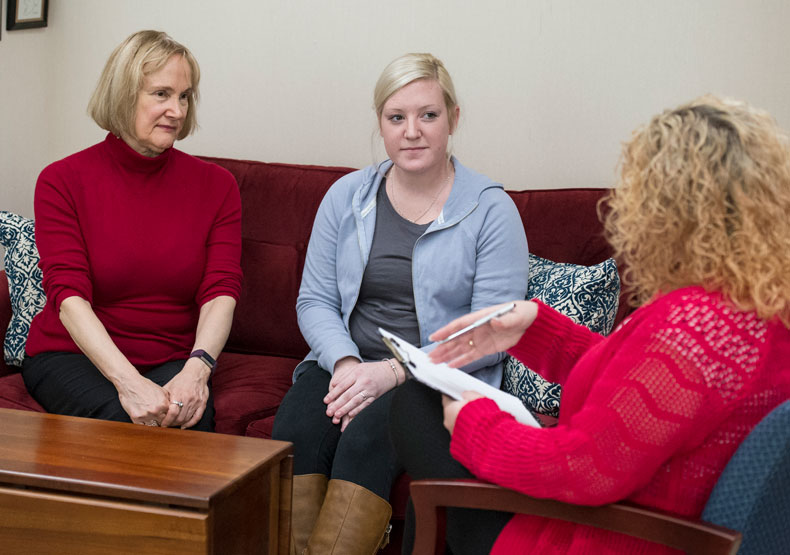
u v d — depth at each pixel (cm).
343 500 183
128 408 208
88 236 232
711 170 118
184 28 320
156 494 142
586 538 128
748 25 257
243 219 272
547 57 279
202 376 220
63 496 147
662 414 117
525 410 148
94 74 332
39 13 332
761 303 115
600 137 277
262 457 163
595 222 241
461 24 287
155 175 238
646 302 127
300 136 311
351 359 216
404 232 226
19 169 338
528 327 156
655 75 268
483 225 221
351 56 301
